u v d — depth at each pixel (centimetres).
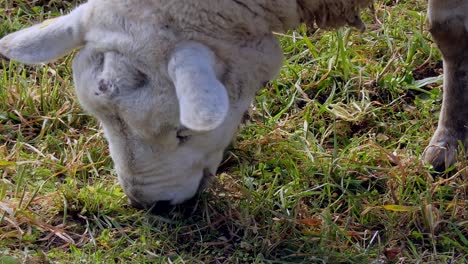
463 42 548
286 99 646
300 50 698
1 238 518
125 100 454
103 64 456
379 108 632
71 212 545
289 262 503
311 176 566
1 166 577
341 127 621
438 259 505
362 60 684
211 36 457
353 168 571
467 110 561
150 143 478
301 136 608
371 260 505
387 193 549
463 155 555
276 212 531
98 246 519
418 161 564
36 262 496
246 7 461
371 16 732
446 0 538
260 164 573
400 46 696
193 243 516
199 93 417
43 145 605
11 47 466
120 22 450
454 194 549
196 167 499
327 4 504
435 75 677
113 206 540
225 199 542
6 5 747
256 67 478
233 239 522
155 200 507
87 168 583
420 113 627
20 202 531
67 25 464
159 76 450
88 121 631
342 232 515
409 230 524
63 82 643
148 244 512
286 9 482
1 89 646
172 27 448
